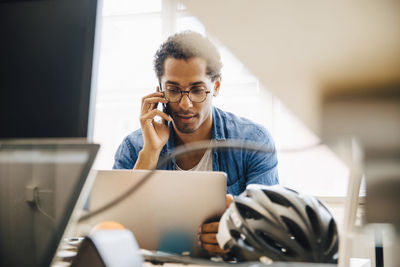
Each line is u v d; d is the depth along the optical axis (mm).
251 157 1479
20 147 668
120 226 663
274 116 2365
